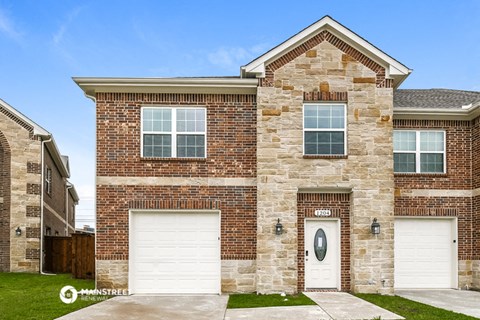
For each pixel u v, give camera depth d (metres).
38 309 10.78
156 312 10.71
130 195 14.00
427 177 16.03
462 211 16.00
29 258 19.80
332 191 14.00
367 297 12.76
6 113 20.22
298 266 13.85
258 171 13.76
